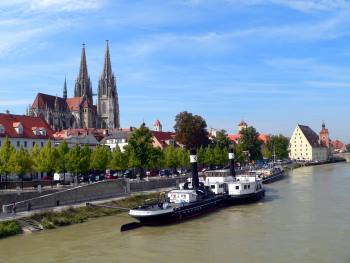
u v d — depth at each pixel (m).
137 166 122.31
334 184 138.00
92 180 120.12
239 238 61.50
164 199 88.19
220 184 98.81
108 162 122.19
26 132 138.00
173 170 158.38
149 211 71.50
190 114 192.00
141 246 58.06
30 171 101.25
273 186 138.75
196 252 54.44
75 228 70.81
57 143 148.25
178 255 53.25
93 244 59.47
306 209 85.62
